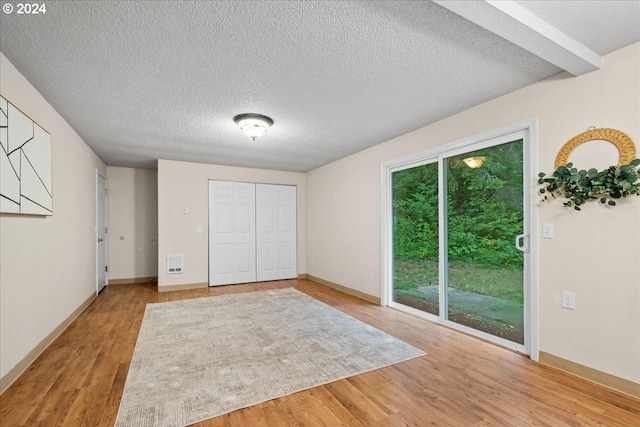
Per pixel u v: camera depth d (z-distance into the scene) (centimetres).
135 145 423
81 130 355
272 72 227
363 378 219
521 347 263
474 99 279
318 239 591
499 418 174
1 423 167
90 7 155
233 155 491
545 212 239
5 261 205
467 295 315
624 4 158
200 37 183
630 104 195
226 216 570
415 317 364
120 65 215
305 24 171
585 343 216
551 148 235
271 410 182
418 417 175
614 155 201
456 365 239
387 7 158
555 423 169
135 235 577
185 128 353
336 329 321
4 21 166
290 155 494
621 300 199
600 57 206
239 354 258
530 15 163
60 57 204
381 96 271
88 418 173
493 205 291
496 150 288
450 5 146
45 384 209
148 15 162
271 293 492
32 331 243
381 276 418
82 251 386
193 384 210
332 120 331
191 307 405
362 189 461
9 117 207
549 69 225
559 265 230
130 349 268
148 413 177
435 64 217
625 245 197
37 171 250
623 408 182
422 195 372
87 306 407
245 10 159
